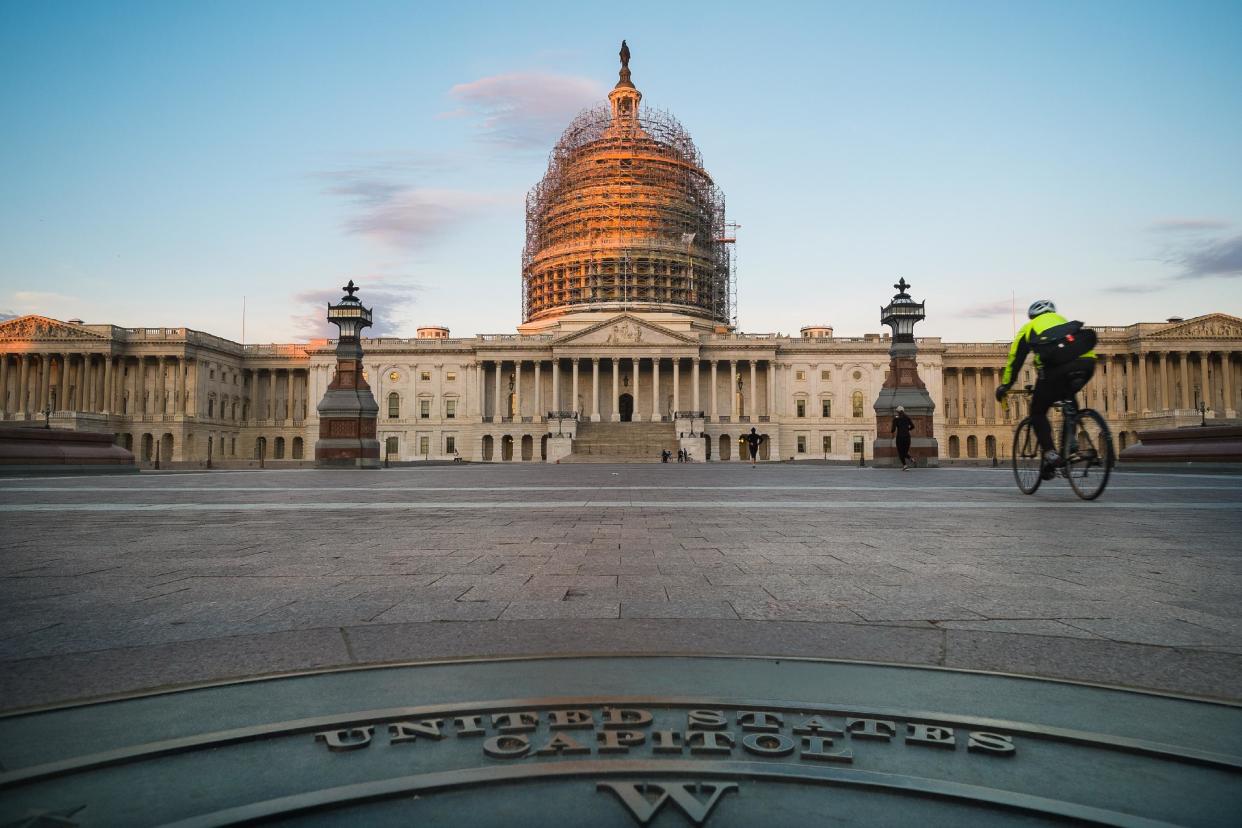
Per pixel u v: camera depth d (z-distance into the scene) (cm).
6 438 2873
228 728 297
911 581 623
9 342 9869
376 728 298
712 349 10581
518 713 312
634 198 11975
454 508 1357
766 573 664
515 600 553
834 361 10850
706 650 416
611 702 320
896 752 274
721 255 12675
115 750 269
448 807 235
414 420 10906
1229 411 10338
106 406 9919
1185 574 653
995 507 1307
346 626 475
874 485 2116
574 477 3000
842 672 372
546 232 12544
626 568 692
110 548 834
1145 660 399
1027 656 405
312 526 1059
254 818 222
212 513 1266
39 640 445
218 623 486
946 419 11081
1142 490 1684
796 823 222
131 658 406
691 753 274
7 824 218
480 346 10706
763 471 3903
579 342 10406
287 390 11731
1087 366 1351
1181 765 264
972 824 221
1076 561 723
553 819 227
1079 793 240
